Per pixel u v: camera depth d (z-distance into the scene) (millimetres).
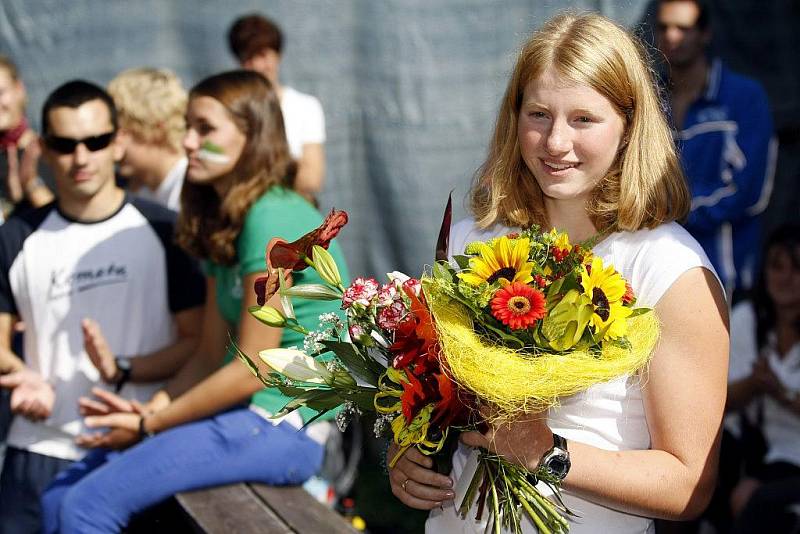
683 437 4008
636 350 3842
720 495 8844
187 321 8250
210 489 7223
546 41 4227
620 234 4258
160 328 8227
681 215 4242
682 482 3992
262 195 7219
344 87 11406
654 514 4055
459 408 4070
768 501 8328
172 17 11430
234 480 7215
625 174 4191
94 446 7520
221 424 7156
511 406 3814
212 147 7148
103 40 11398
